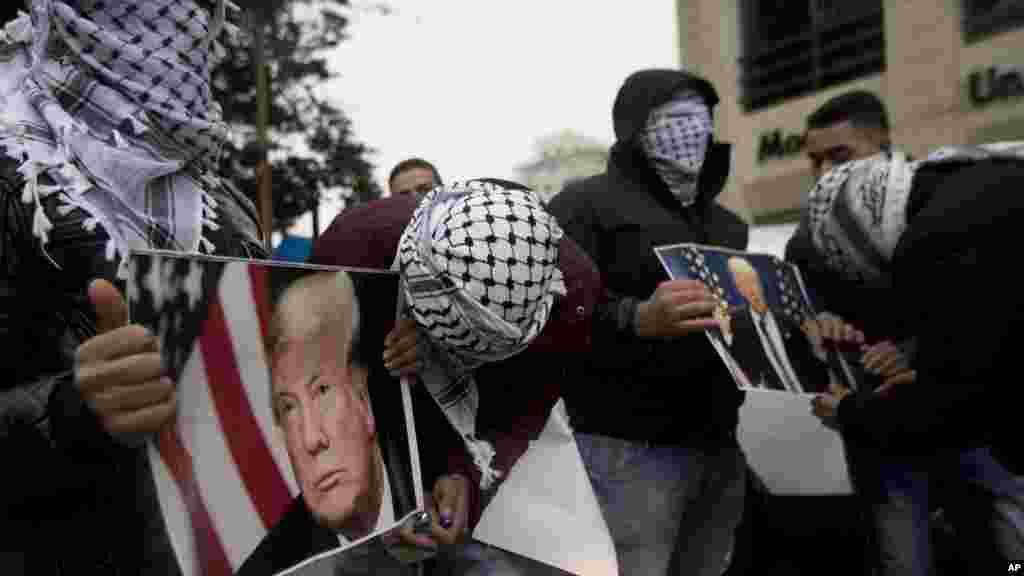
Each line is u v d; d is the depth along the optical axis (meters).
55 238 1.22
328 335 1.39
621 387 2.66
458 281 1.48
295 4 11.09
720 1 10.89
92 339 1.07
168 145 1.40
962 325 2.27
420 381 1.68
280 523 1.26
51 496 1.20
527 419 1.79
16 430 1.18
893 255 2.48
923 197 2.60
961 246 2.29
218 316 1.21
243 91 10.61
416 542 1.72
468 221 1.49
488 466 1.70
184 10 1.43
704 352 2.68
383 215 1.68
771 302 2.69
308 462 1.32
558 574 1.87
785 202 10.38
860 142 3.56
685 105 2.84
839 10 9.89
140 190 1.33
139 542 1.13
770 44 10.51
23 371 1.23
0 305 1.20
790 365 2.63
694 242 2.78
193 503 1.15
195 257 1.18
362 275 1.46
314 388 1.35
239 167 10.70
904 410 2.38
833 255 2.81
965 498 2.51
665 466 2.69
